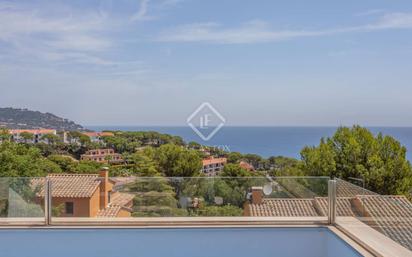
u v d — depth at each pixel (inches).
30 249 198.5
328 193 207.8
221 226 204.5
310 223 207.3
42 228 199.6
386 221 158.7
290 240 204.4
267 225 205.6
